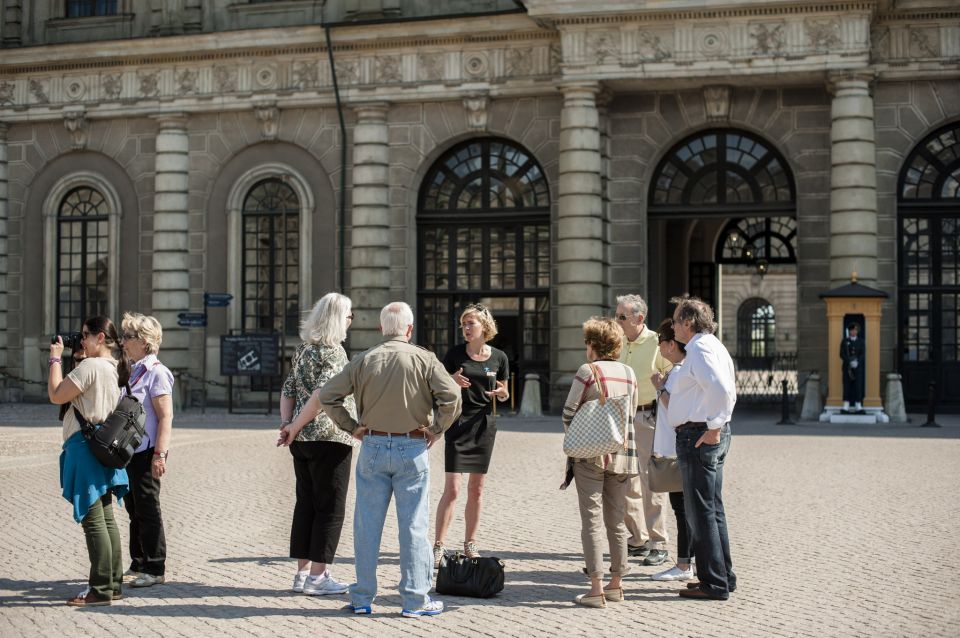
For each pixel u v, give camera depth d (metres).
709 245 42.97
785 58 28.95
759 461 19.34
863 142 29.05
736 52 29.17
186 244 34.50
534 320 32.53
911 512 13.99
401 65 32.59
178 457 20.09
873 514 13.86
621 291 31.39
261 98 33.59
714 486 9.88
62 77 35.25
